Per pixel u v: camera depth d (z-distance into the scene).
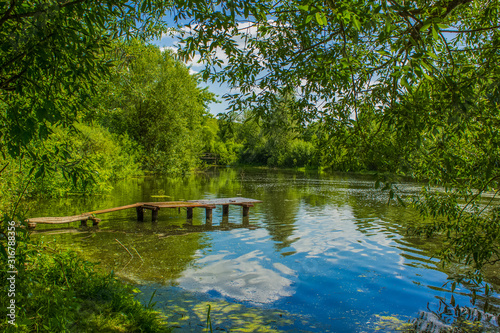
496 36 4.02
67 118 3.34
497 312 5.02
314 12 2.65
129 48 8.21
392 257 7.64
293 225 11.19
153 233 9.81
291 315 4.86
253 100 4.61
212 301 5.25
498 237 4.21
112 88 8.71
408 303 5.34
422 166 4.53
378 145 3.33
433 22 2.66
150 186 22.11
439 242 8.93
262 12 3.30
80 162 3.26
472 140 4.18
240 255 7.76
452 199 5.13
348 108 4.49
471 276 4.64
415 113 3.03
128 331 3.51
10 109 2.88
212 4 3.00
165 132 30.42
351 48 4.64
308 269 6.85
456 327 4.54
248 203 12.93
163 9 4.75
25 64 2.90
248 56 4.78
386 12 2.60
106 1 3.17
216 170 47.25
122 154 26.89
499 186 4.51
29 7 2.94
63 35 2.83
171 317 4.54
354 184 26.23
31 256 4.48
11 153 2.88
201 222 11.64
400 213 13.38
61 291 3.77
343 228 10.69
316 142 4.80
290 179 31.38
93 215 10.53
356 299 5.46
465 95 2.87
